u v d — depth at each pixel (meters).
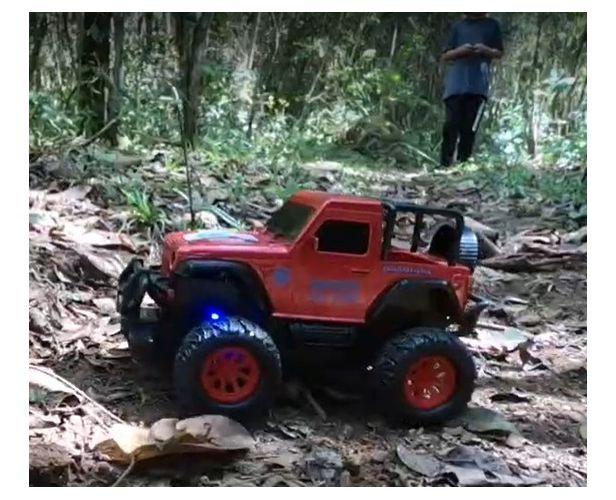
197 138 8.92
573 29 13.23
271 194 7.22
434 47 14.34
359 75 13.32
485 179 9.09
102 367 3.98
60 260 4.93
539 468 3.39
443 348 3.58
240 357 3.42
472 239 3.76
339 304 3.60
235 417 3.43
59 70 9.87
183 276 3.52
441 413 3.61
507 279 5.78
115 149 8.06
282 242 3.68
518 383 4.24
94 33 8.36
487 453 3.45
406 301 3.63
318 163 10.00
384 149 12.52
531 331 5.02
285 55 12.94
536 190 8.48
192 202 6.20
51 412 3.50
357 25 13.52
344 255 3.60
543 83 12.84
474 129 11.05
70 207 5.93
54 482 3.12
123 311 3.68
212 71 9.62
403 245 5.87
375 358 3.65
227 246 3.58
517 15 13.66
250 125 10.78
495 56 10.82
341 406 3.77
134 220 5.77
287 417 3.63
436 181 9.42
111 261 5.14
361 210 3.61
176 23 8.98
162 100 8.83
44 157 6.88
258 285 3.55
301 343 3.61
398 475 3.26
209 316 3.55
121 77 8.98
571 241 6.64
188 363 3.37
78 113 8.29
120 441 3.19
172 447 3.15
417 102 13.66
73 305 4.62
